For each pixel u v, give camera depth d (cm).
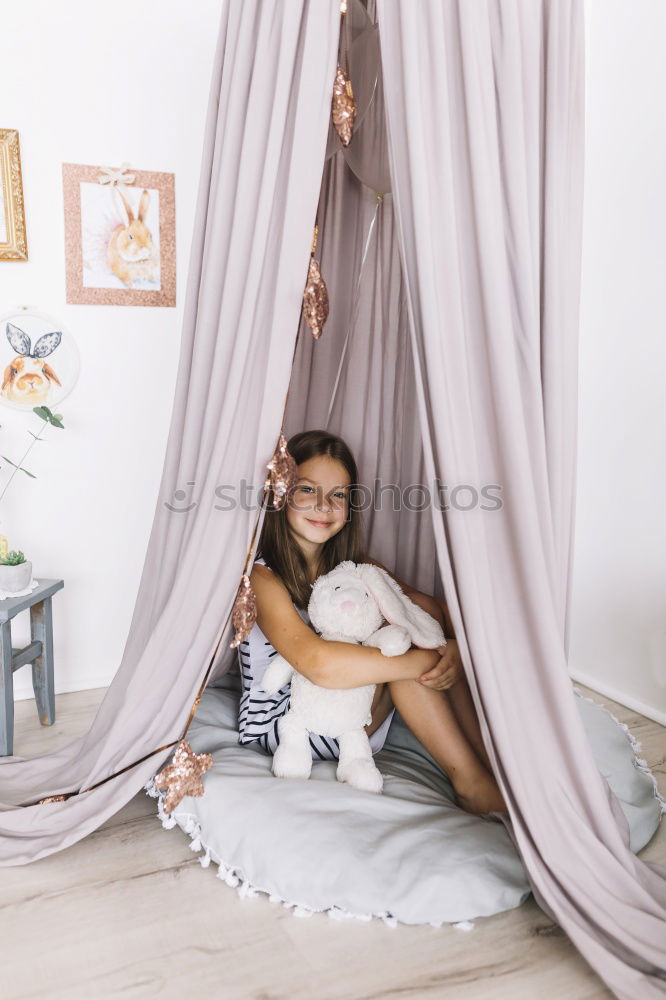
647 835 172
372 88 166
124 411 261
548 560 150
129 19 244
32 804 173
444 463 138
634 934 135
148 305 258
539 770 145
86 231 247
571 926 133
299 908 147
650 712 249
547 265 153
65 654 266
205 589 160
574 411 165
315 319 156
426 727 176
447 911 144
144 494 268
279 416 153
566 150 157
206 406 158
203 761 168
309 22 141
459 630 142
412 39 134
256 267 147
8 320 243
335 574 186
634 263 252
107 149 247
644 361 249
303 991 128
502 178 146
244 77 151
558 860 141
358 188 200
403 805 165
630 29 251
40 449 254
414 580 221
